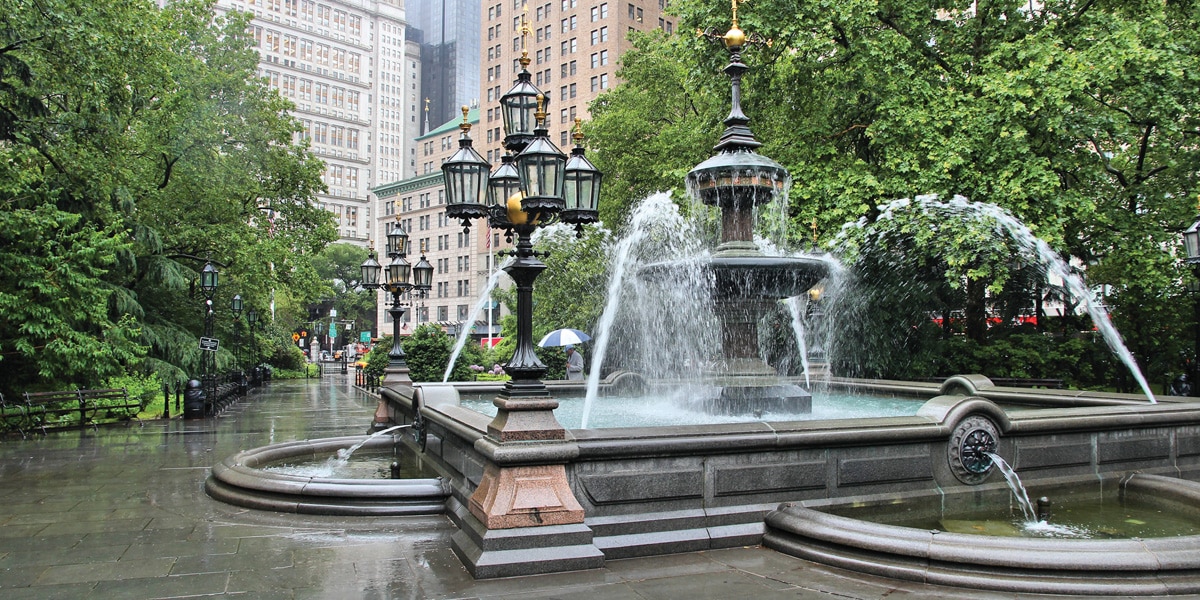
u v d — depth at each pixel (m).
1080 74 15.77
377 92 158.75
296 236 33.66
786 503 6.41
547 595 4.96
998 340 20.16
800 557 5.80
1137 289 19.86
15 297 15.40
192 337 26.34
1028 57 17.09
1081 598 4.90
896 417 7.05
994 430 7.26
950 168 16.27
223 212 29.14
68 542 6.49
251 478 8.30
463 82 185.75
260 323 41.72
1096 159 18.97
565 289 29.23
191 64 27.19
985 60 17.66
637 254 14.71
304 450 11.02
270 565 5.74
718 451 6.26
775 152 19.64
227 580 5.36
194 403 19.12
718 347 10.54
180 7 29.22
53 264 16.27
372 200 150.38
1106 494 7.59
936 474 7.02
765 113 20.81
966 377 11.95
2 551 6.19
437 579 5.34
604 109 32.16
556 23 82.31
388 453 11.17
